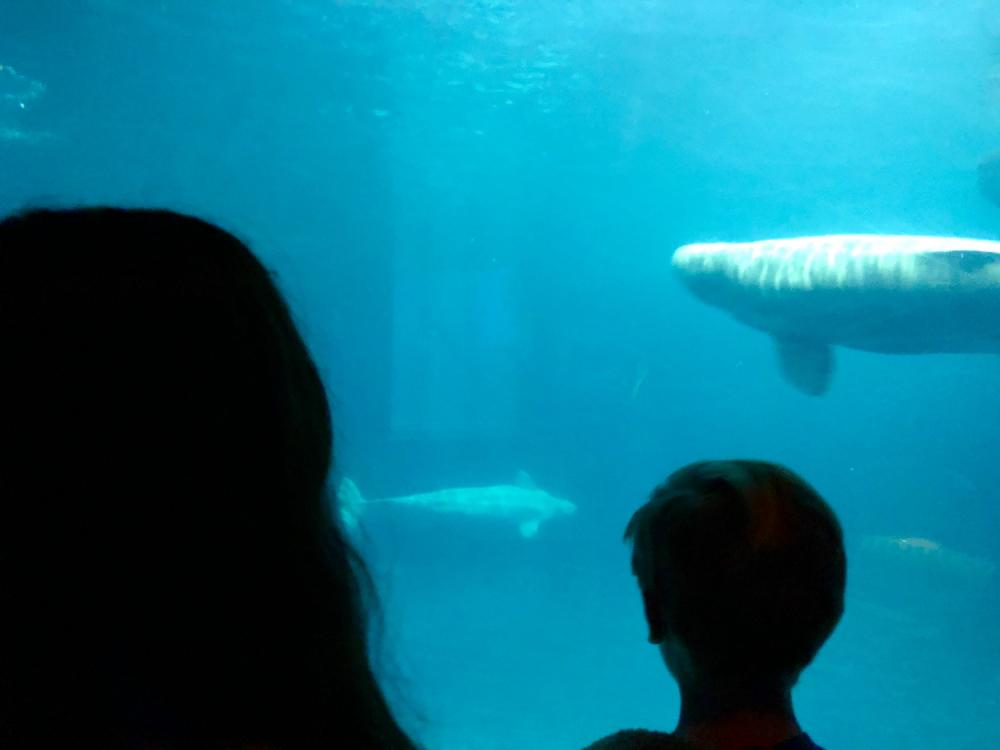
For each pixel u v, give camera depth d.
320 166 28.97
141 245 0.89
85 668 0.83
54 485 0.80
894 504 37.34
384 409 38.94
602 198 35.34
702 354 43.12
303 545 0.91
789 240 9.38
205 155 27.42
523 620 19.25
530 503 19.09
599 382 41.72
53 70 20.72
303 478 0.92
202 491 0.84
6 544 0.81
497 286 41.50
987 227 31.41
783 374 9.86
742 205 33.91
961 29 17.58
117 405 0.81
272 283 0.99
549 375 42.41
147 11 17.47
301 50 19.61
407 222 36.59
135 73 21.11
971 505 33.50
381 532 19.41
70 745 0.82
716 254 9.88
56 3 16.92
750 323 10.02
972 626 17.11
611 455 41.22
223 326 0.87
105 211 0.93
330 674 0.92
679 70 21.00
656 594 1.85
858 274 8.68
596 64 20.41
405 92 22.50
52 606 0.81
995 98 22.02
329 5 17.02
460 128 26.11
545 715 12.64
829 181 30.28
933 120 24.22
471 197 34.66
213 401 0.85
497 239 38.56
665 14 17.20
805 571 1.71
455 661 15.23
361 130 25.89
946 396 44.81
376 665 1.11
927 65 20.06
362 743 0.93
